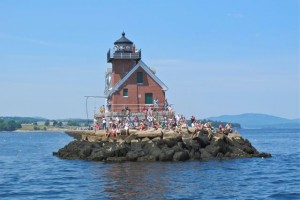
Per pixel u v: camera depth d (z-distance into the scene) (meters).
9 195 33.66
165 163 50.69
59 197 32.44
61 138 187.75
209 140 56.50
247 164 51.03
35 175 45.06
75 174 44.38
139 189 34.72
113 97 72.56
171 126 60.75
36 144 126.00
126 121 64.12
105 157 54.47
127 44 78.44
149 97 73.38
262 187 36.03
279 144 110.06
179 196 32.03
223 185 36.75
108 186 36.41
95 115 79.00
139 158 52.84
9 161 63.66
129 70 77.56
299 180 39.75
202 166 48.25
